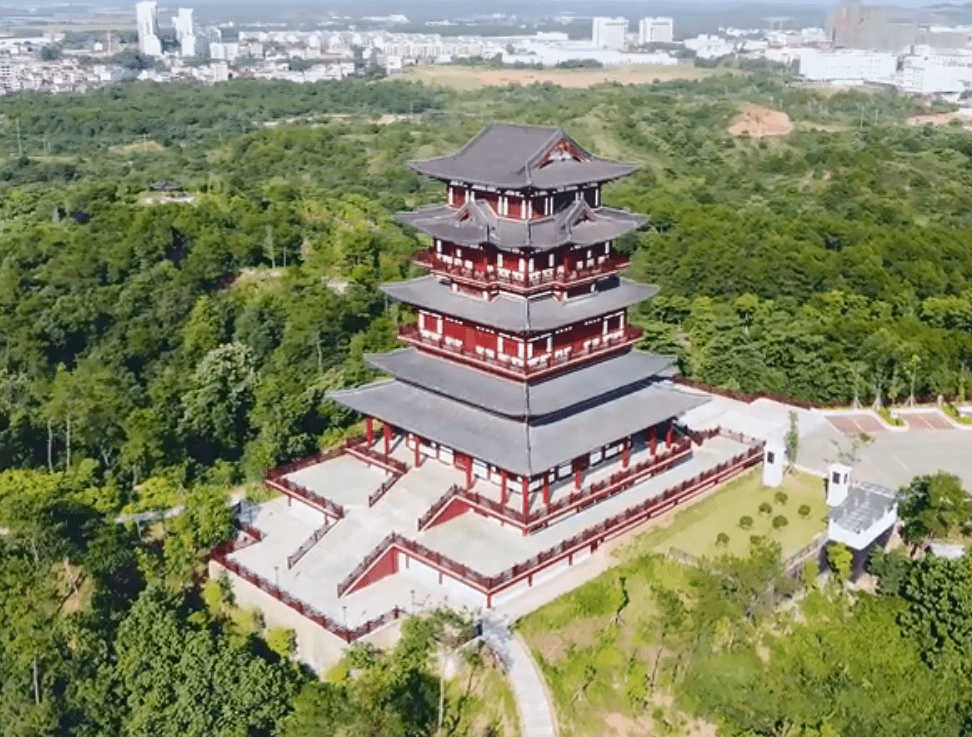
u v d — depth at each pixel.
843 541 74.81
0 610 67.25
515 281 73.44
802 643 67.06
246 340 118.75
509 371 74.38
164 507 83.25
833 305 122.94
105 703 65.12
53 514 75.69
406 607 69.38
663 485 82.25
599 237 73.94
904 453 92.81
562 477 78.81
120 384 110.69
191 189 175.88
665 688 64.75
